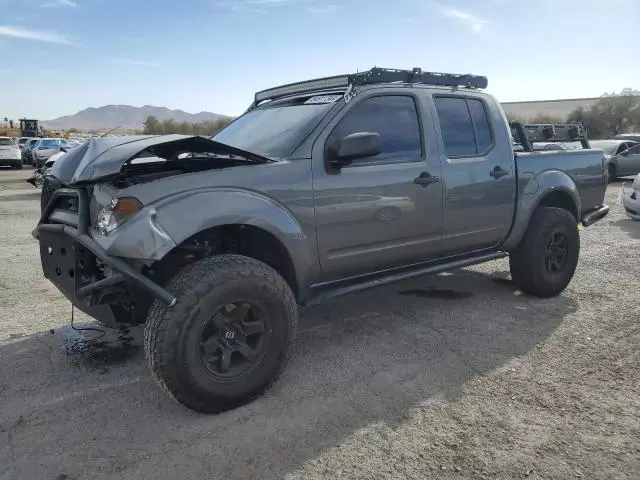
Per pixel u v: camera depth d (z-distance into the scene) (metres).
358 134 3.43
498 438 2.87
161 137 3.25
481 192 4.61
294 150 3.58
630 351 4.00
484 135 4.77
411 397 3.32
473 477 2.55
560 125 6.78
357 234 3.83
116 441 2.86
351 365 3.79
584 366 3.75
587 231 9.30
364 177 3.81
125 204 2.93
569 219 5.28
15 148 28.89
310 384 3.50
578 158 5.67
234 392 3.11
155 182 3.05
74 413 3.14
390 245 4.07
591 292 5.54
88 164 3.13
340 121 3.78
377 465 2.64
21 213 11.70
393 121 4.11
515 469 2.61
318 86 4.27
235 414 3.13
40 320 4.72
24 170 28.81
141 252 2.84
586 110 55.53
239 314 3.13
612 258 7.11
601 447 2.78
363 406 3.21
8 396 3.34
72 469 2.62
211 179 3.19
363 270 4.03
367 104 3.96
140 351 4.04
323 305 5.15
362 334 4.39
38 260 7.07
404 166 4.06
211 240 3.51
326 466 2.64
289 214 3.44
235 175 3.27
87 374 3.65
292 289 3.65
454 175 4.39
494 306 5.09
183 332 2.89
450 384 3.49
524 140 5.79
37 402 3.27
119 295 3.23
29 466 2.64
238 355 3.21
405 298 5.35
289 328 3.32
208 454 2.74
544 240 5.11
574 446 2.79
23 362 3.84
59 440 2.87
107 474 2.58
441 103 4.48
